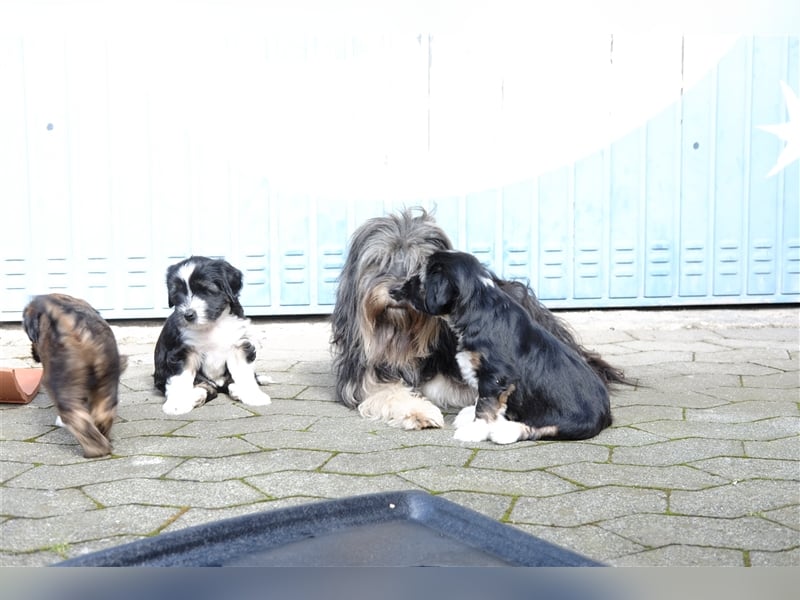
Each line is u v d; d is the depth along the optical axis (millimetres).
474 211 3566
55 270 3475
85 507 1962
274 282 3553
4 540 1849
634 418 2443
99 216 3467
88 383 2178
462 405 2572
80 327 2156
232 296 2584
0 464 2158
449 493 2010
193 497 1997
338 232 3551
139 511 1944
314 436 2326
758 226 3662
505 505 1962
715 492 2012
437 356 2557
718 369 2947
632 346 3275
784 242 3672
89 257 3477
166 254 3498
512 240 3590
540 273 3613
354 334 2543
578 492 2014
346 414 2508
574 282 3629
